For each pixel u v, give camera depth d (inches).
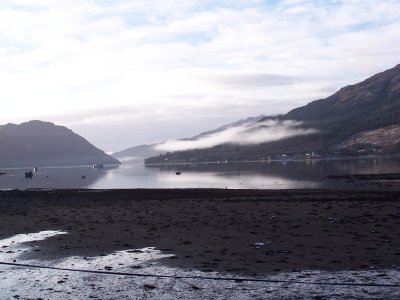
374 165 5994.1
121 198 1926.7
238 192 2102.6
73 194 2255.2
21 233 962.7
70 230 972.6
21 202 1807.3
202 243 759.1
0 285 548.4
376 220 930.1
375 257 608.4
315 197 1632.6
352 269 553.6
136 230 935.7
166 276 561.0
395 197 1517.0
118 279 557.9
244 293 479.8
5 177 7298.2
